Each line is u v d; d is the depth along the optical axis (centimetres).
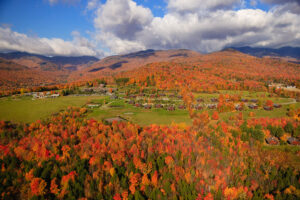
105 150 6244
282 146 7238
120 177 4909
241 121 9456
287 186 4712
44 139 6888
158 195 4272
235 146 6900
